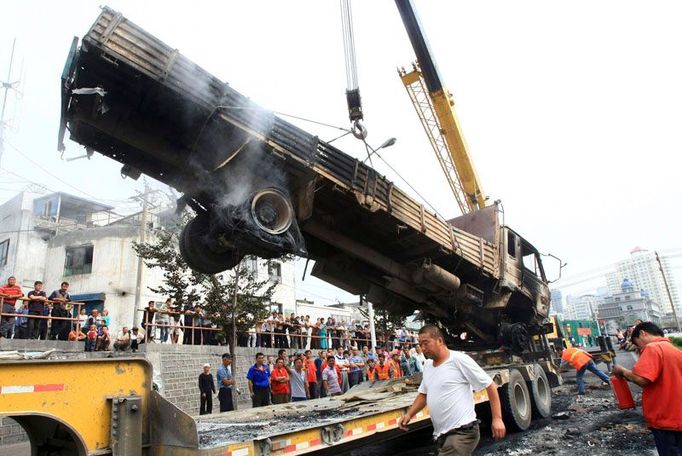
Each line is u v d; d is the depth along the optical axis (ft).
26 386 9.78
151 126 18.06
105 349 38.60
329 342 63.57
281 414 20.02
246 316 44.06
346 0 22.95
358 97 21.88
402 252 27.14
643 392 12.30
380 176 22.79
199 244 21.20
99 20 15.61
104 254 77.77
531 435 24.86
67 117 17.62
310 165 19.71
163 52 16.60
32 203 84.74
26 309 38.63
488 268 30.66
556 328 57.11
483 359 31.50
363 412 17.97
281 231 19.08
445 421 11.32
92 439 10.53
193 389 42.98
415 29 42.68
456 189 54.70
